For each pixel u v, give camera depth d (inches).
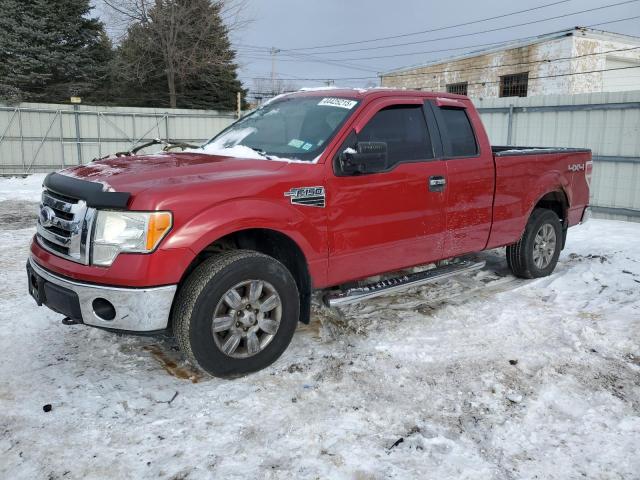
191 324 131.3
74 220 131.9
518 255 228.2
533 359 156.8
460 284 226.2
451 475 106.5
